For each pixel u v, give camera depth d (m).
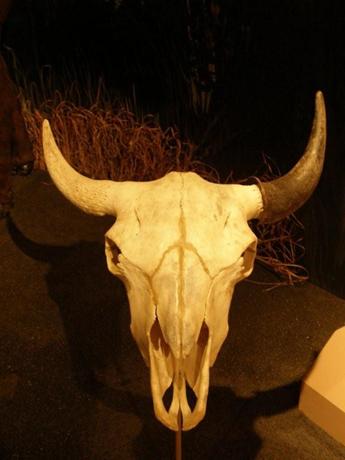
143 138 2.76
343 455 1.61
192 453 1.59
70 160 3.07
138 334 1.19
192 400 1.70
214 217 1.22
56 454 1.60
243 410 1.74
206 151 2.55
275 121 2.12
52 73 3.20
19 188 2.96
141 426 1.68
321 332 2.04
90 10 2.69
